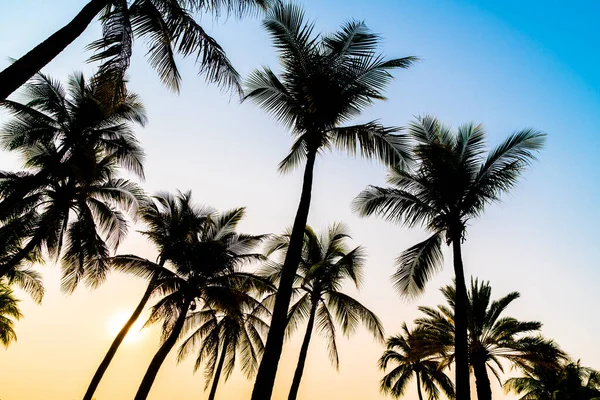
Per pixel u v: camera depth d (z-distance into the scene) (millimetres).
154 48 6945
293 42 8828
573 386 23656
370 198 12203
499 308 16312
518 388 25812
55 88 13398
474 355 14922
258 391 5508
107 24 5379
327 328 16266
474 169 11508
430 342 16797
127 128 13984
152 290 15555
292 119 9391
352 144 9039
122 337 14742
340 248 17844
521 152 10875
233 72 7023
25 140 13203
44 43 4250
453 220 10883
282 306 6230
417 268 11836
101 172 14078
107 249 14641
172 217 17219
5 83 3840
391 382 27859
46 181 12438
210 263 16000
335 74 8461
